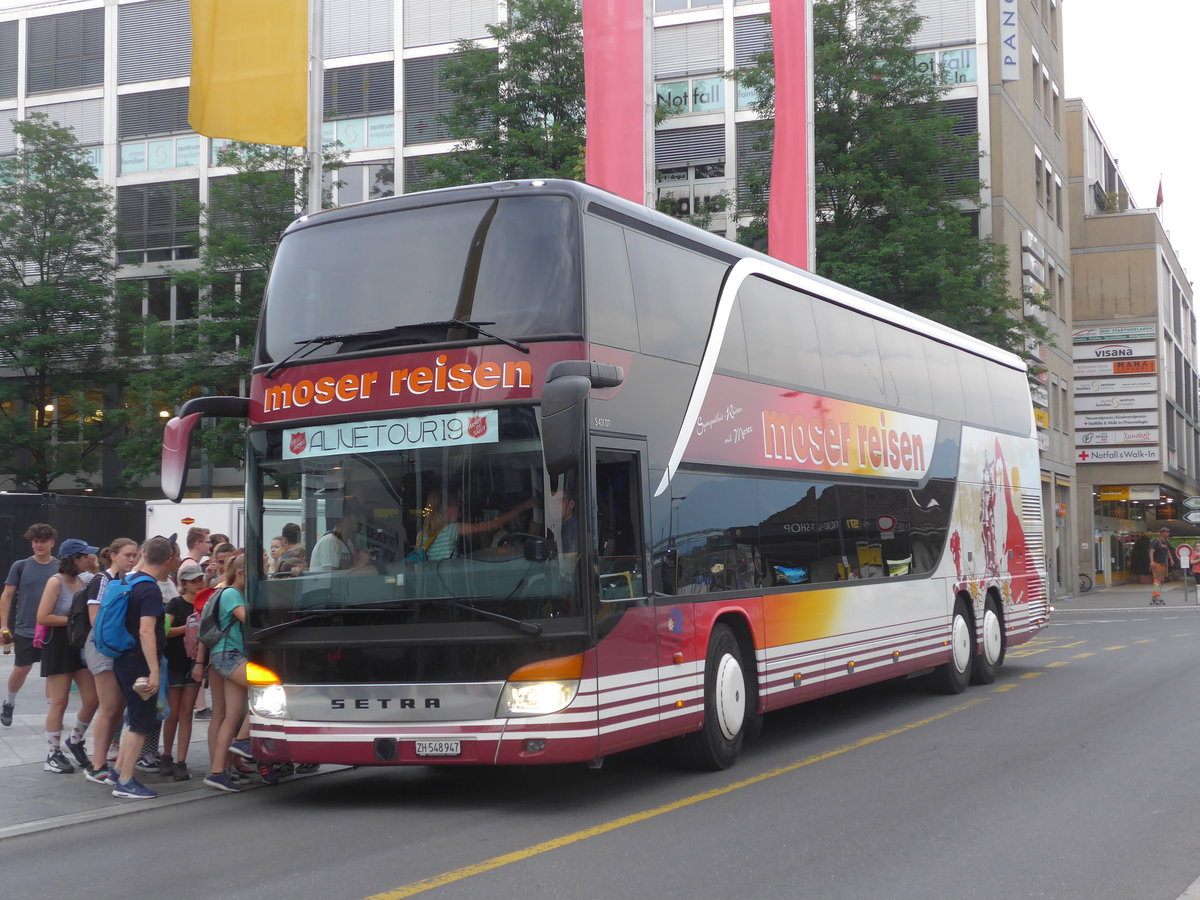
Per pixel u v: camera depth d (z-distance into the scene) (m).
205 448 33.75
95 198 40.53
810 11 22.09
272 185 33.47
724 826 8.29
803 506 12.31
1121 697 14.94
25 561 13.81
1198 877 6.78
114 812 9.55
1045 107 47.34
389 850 7.82
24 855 8.10
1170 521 68.31
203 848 8.12
